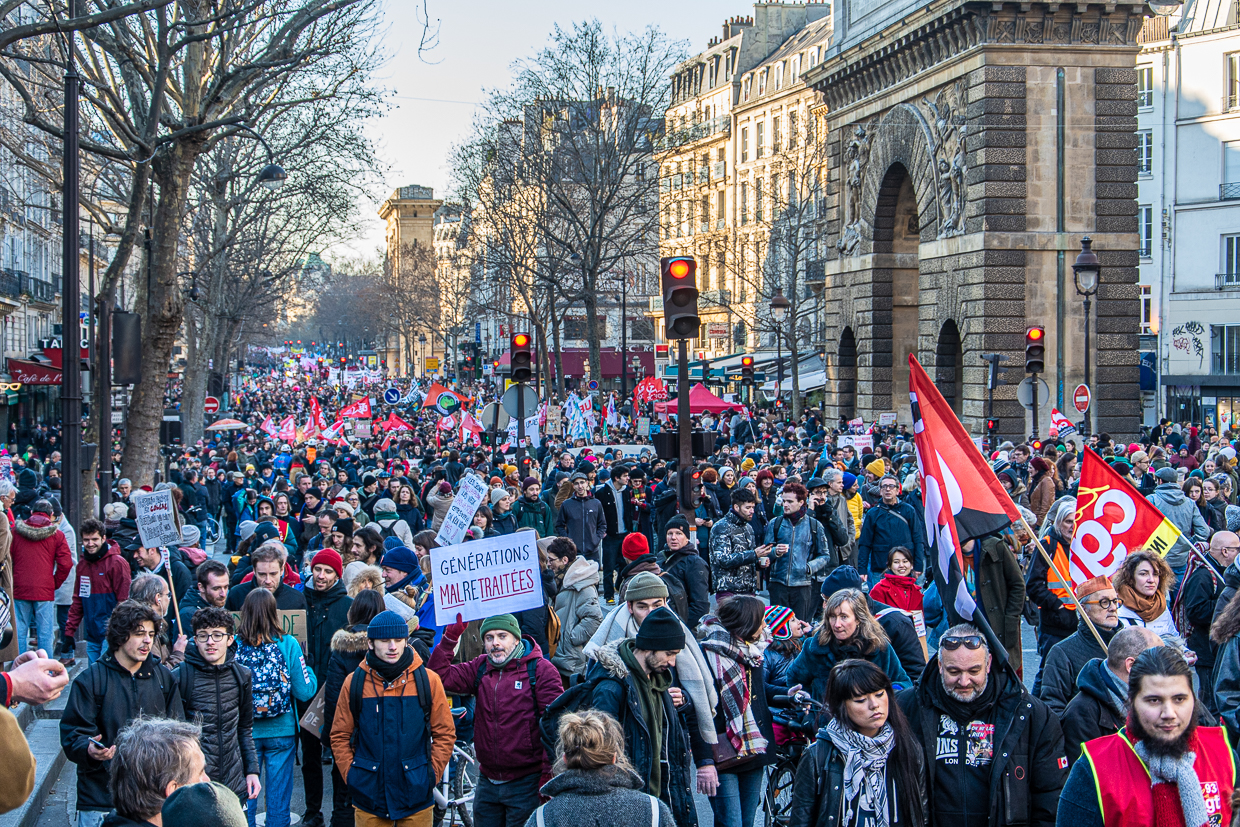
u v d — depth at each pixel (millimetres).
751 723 8047
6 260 54406
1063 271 39250
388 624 8039
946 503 6996
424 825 8141
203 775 5281
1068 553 10617
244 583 11242
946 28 40406
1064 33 39000
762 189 90812
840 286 50125
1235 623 7703
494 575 9305
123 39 23500
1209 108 55281
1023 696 6246
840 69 47750
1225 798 5273
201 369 52906
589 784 5582
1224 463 21234
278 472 32000
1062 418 28781
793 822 6309
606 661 7266
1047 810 6156
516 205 63812
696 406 47625
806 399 67500
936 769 6215
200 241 52062
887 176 46000
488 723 8070
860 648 8391
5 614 9344
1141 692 5246
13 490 16000
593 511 18844
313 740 9961
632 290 102938
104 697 7828
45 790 10633
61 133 18781
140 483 25500
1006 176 39000
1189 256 56000
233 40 26156
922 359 43281
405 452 38125
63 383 17891
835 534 15703
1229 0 54781
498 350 119375
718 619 8297
